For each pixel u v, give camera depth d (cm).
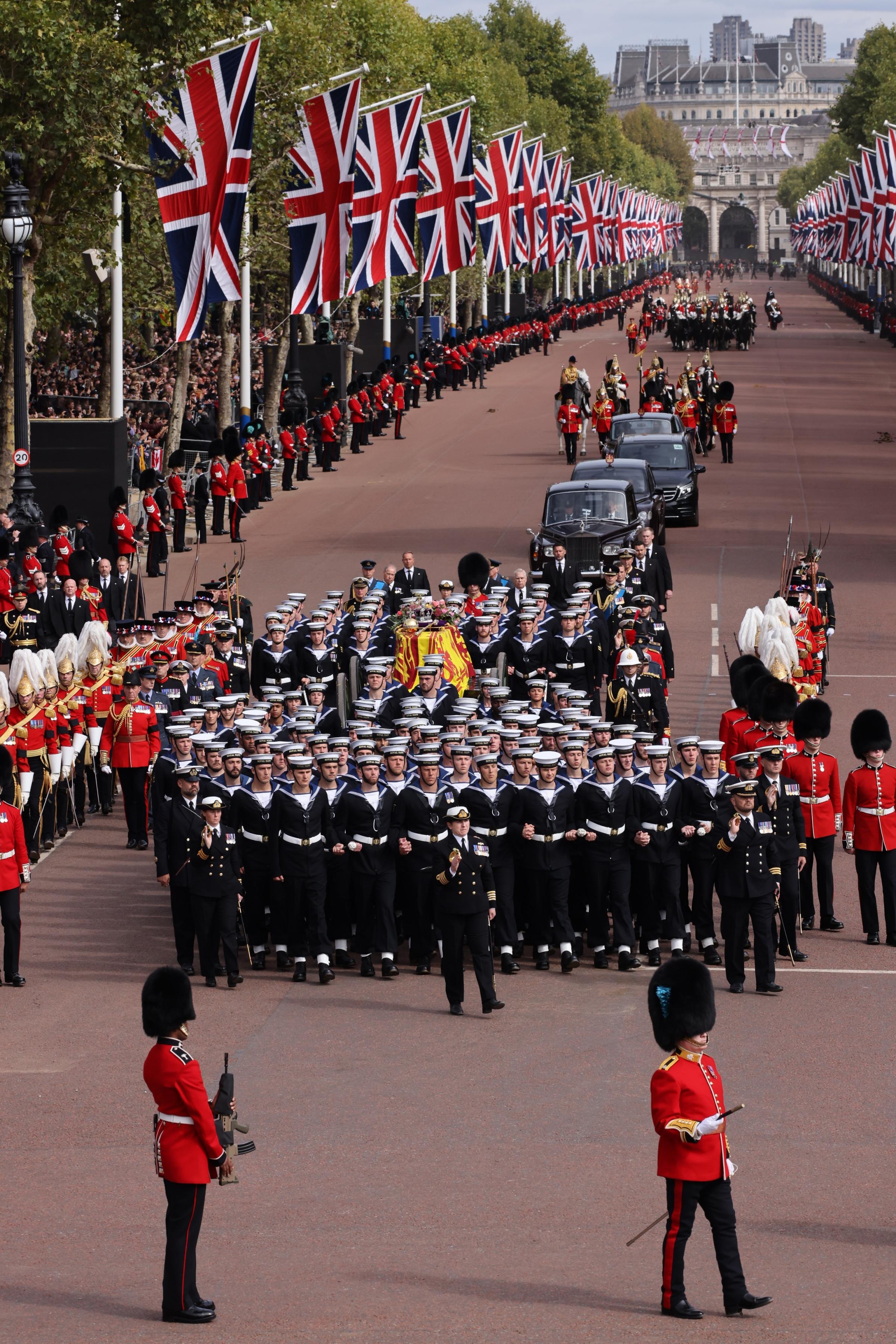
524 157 16838
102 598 7162
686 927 4094
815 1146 2889
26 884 3900
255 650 5516
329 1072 3309
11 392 8812
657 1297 2252
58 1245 2489
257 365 15875
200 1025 3606
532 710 4612
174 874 3888
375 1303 2208
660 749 3988
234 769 3991
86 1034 3553
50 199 8419
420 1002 3772
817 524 9894
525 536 9344
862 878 4100
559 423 12250
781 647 4878
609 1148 2898
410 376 15762
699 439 12669
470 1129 2997
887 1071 3247
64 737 4953
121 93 7756
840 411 15225
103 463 8944
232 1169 2223
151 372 15788
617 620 5709
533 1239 2495
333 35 12606
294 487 11569
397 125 11094
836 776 4197
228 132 8050
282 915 3978
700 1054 2259
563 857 3966
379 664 4925
